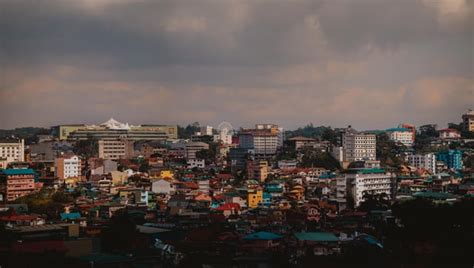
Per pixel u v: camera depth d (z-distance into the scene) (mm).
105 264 155375
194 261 166750
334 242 177375
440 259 151250
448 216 161125
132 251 177000
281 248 176500
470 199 170125
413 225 163375
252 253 174750
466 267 145750
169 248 178875
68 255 162375
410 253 158375
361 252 161500
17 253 153875
